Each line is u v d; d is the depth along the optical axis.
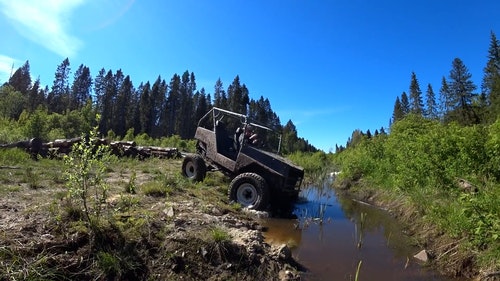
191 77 81.00
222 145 10.35
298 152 27.73
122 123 72.31
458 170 8.19
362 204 11.13
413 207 8.30
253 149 8.96
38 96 77.88
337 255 5.70
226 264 4.36
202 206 6.50
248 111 72.06
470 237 5.38
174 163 13.57
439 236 6.25
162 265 4.13
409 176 9.71
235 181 8.22
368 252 5.93
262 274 4.40
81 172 4.40
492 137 7.96
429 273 5.10
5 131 18.30
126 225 4.53
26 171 7.83
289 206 9.43
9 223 4.20
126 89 76.88
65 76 79.75
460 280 4.88
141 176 9.20
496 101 41.34
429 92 64.88
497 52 50.50
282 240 6.30
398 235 7.11
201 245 4.48
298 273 4.71
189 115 75.44
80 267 3.77
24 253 3.67
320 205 10.44
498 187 6.16
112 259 3.88
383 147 14.96
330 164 29.97
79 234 4.09
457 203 6.51
